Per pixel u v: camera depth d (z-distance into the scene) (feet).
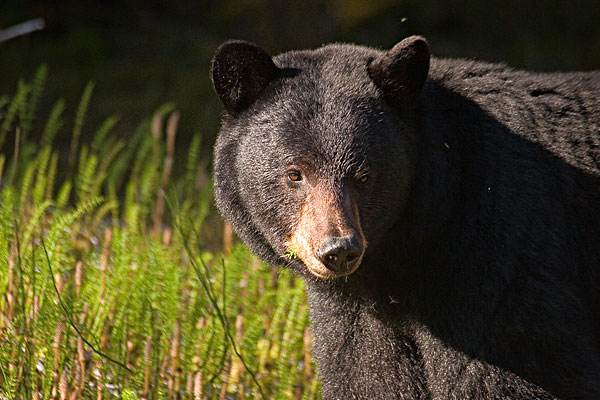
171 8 88.63
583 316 30.45
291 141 29.48
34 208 43.34
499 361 29.91
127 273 38.34
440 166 30.53
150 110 75.82
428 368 31.53
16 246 36.58
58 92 78.95
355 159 29.01
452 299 30.40
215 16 87.10
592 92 32.48
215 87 31.17
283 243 30.35
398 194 29.91
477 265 30.09
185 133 72.08
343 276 30.17
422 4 81.25
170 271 38.04
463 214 30.50
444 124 30.99
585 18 80.02
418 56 29.91
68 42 84.69
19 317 34.40
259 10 84.94
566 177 31.19
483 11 81.20
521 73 32.81
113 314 37.32
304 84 30.27
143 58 83.20
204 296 37.45
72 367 33.86
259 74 30.63
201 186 54.95
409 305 31.30
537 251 29.96
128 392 31.86
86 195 48.73
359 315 32.37
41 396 32.86
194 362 36.81
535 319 29.66
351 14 81.41
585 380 29.73
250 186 30.37
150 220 50.72
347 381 32.83
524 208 30.19
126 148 68.80
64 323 34.09
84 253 42.09
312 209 28.84
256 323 37.32
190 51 83.76
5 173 60.03
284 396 36.24
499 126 31.07
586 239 31.30
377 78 30.19
